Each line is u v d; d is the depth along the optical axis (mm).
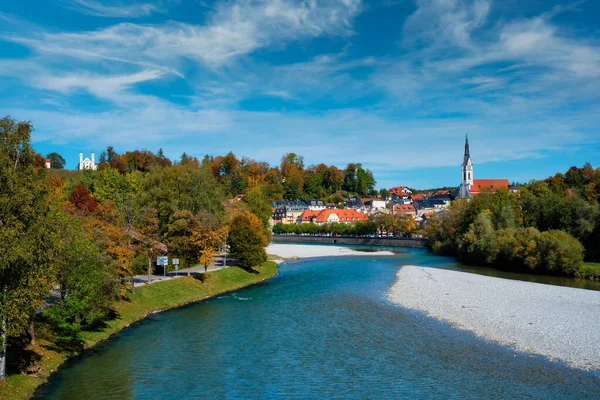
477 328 47312
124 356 40562
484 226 113312
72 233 41281
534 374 34625
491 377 34250
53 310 40906
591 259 96062
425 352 40438
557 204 106812
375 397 31297
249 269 91750
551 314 50938
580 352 38812
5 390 30250
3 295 28672
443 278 81562
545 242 88750
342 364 37875
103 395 32000
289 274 96438
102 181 131750
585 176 163875
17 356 35656
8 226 28219
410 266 104688
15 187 28562
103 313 45844
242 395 32062
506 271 96062
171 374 36094
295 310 58656
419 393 31750
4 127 28781
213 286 74250
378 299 64688
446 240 140750
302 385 33656
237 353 41188
